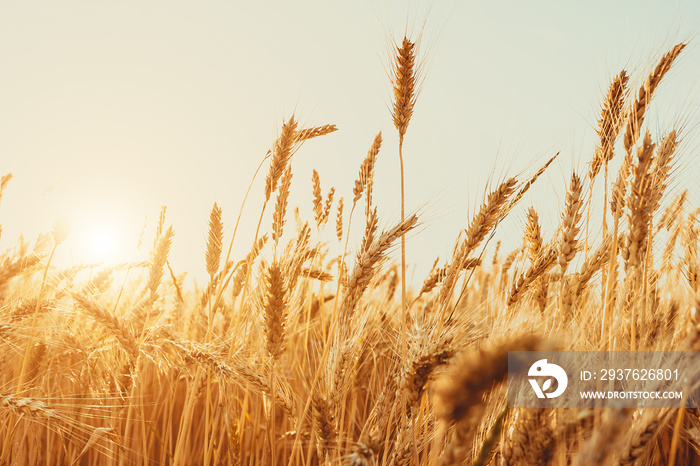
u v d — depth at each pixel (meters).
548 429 1.51
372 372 3.35
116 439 2.88
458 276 2.20
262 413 3.74
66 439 3.48
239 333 3.12
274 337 2.41
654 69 2.30
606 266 2.32
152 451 3.81
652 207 2.09
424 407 2.15
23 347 3.18
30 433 3.68
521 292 2.40
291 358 3.25
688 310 2.29
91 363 3.29
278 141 2.86
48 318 3.37
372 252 2.22
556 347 1.16
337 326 2.54
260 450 3.52
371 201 2.52
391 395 2.25
